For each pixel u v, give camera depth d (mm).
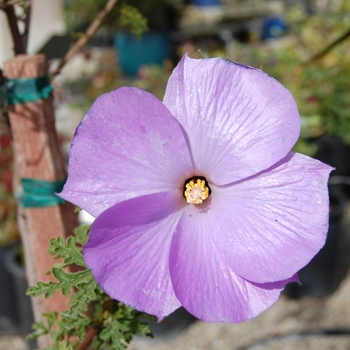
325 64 765
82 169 189
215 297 192
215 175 200
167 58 1496
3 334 650
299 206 190
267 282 190
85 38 325
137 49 1447
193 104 193
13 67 264
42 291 214
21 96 268
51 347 259
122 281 186
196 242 202
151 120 187
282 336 628
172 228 200
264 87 186
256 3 1601
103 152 189
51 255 270
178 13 1551
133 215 189
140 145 191
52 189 281
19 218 315
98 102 184
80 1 1440
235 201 201
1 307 629
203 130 194
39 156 277
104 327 248
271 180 196
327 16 950
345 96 729
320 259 652
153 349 625
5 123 286
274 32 1415
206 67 190
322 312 665
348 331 611
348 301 680
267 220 194
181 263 195
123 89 183
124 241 189
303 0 1506
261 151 189
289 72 713
